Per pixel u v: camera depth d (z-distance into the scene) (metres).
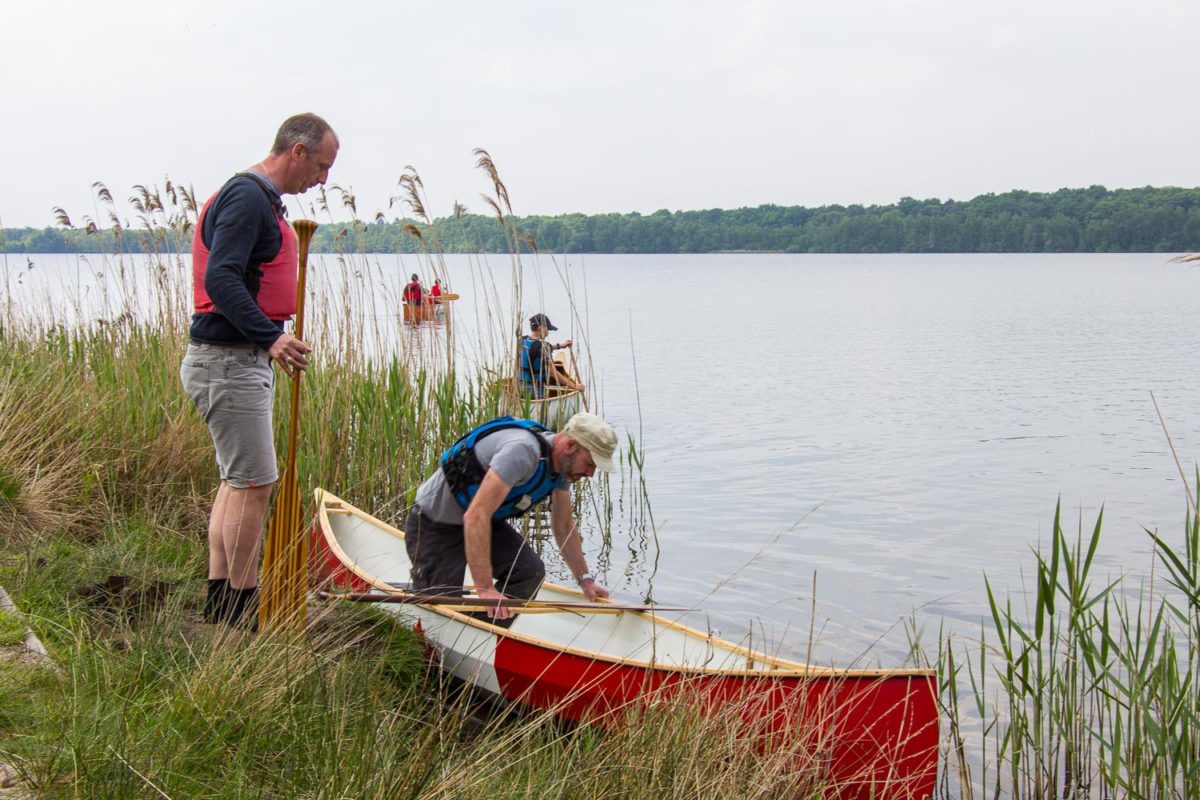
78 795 2.71
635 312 41.19
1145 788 4.27
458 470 5.09
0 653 3.47
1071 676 4.59
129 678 3.50
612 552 8.23
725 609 6.86
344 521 6.89
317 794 2.98
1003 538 8.67
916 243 168.88
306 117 4.36
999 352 25.25
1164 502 9.96
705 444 12.91
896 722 4.18
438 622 5.14
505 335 9.05
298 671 3.69
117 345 8.62
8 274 9.19
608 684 4.54
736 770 3.70
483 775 3.37
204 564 5.34
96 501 5.99
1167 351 25.42
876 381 19.39
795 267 122.69
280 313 4.47
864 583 7.45
